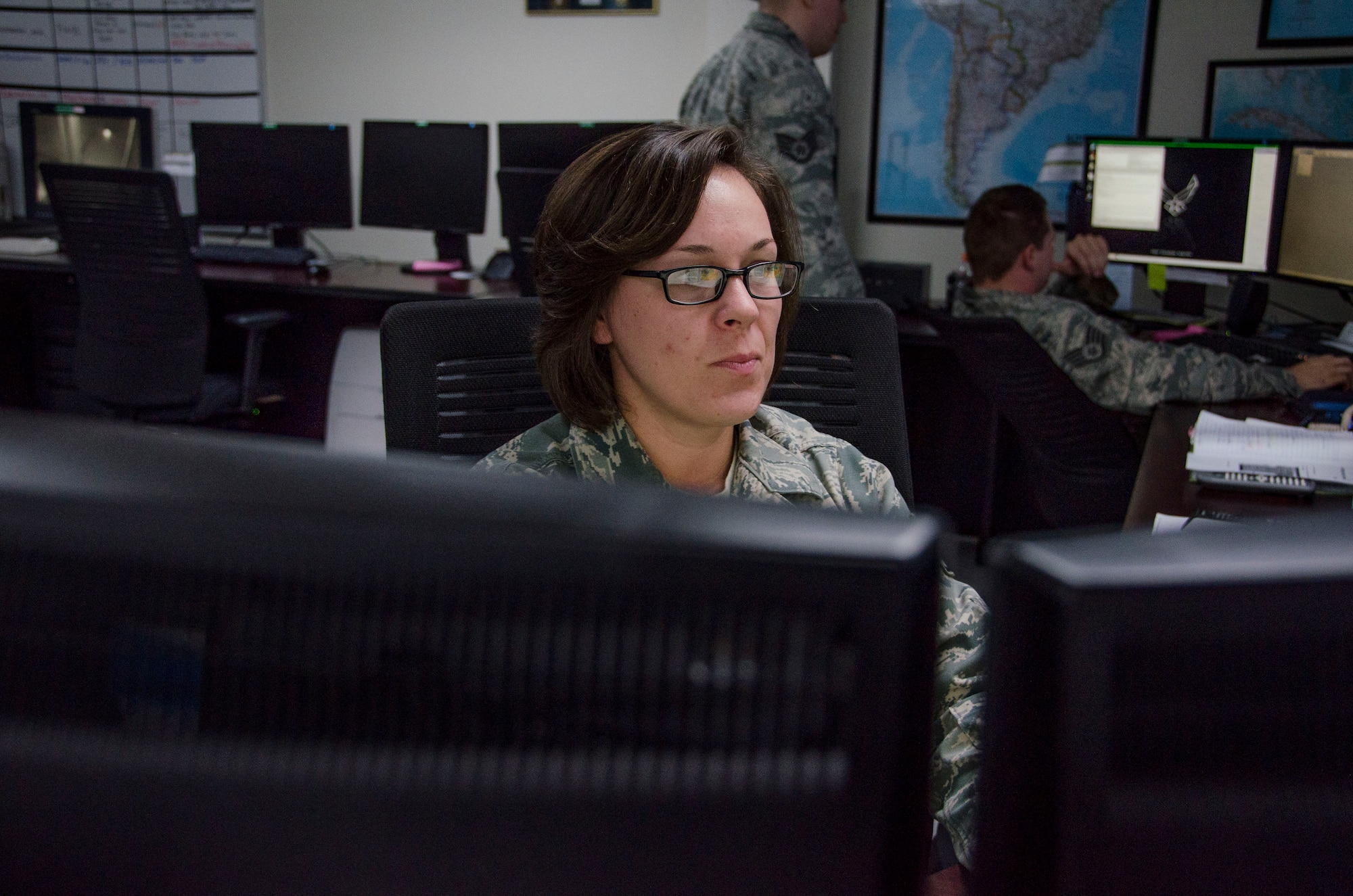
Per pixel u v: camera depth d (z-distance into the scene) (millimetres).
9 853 303
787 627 281
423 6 4801
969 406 3381
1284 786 294
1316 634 291
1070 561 289
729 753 289
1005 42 4016
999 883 313
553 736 289
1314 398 2373
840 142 4309
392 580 280
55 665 288
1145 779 292
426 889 299
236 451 294
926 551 282
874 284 3818
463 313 1289
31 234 4188
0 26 5238
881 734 283
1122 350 2475
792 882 296
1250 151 3025
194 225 4211
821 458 1047
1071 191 3508
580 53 4656
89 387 3422
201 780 291
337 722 288
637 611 281
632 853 295
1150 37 3840
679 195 893
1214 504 1638
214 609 284
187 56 5074
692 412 925
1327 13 3598
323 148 4000
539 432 1017
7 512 282
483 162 3822
